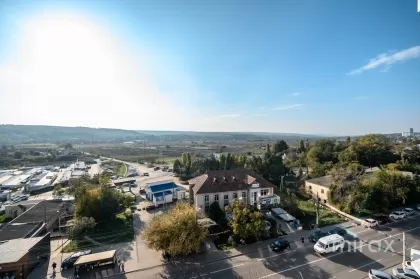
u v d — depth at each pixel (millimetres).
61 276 30328
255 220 38094
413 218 47406
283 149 122375
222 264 32469
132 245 38469
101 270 31297
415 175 62469
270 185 52969
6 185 88562
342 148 97312
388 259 33406
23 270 30094
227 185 51594
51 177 100250
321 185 58531
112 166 142750
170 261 33281
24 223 43281
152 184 65250
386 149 92812
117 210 53969
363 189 50031
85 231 43656
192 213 35469
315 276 29688
